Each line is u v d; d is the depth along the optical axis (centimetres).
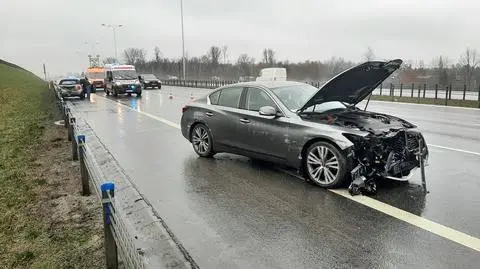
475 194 598
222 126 799
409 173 657
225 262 412
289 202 573
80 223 516
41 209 569
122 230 336
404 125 659
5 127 1505
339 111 725
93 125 1445
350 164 603
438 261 401
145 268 365
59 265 409
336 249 431
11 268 407
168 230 491
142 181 699
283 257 417
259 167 765
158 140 1098
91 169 548
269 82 780
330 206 554
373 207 548
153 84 4656
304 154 660
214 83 4919
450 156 857
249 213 536
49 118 1706
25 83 5262
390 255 416
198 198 602
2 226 512
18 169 803
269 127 701
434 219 505
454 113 1803
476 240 445
